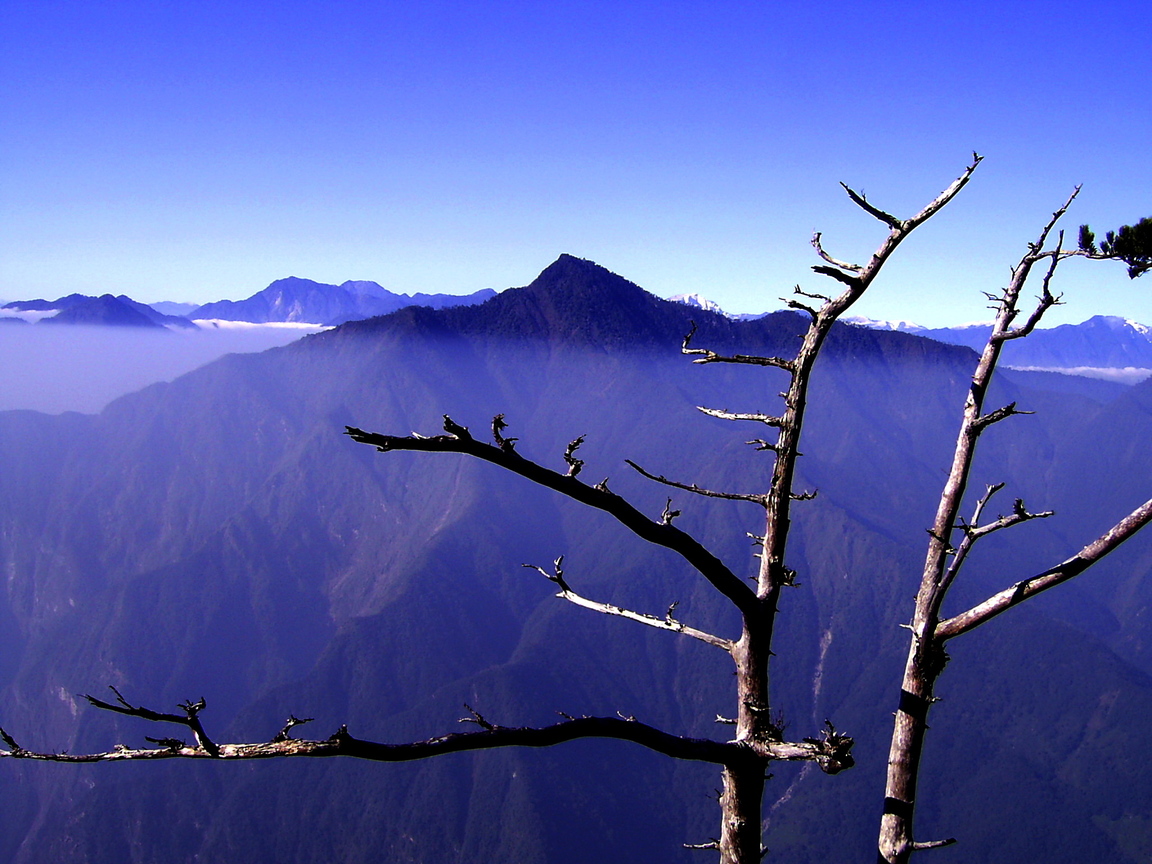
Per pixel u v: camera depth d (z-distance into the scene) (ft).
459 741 17.70
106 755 16.69
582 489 17.93
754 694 21.95
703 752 20.34
